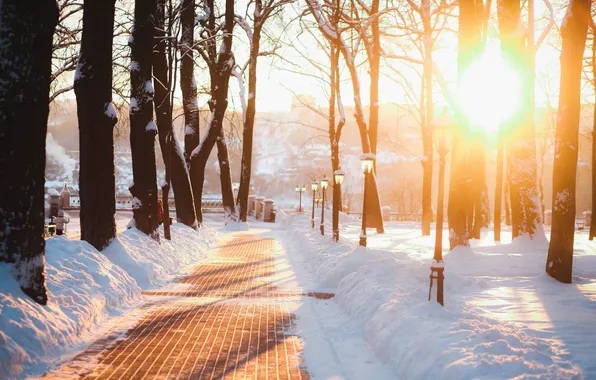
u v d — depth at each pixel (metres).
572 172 14.41
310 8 31.89
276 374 7.54
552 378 5.83
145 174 18.34
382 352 8.34
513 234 21.14
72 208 46.22
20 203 8.63
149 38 18.41
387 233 33.12
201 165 31.03
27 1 8.59
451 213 18.78
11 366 6.99
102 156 14.75
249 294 13.74
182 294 13.47
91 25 14.50
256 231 37.38
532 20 26.59
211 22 31.14
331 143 35.62
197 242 23.92
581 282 14.56
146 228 18.28
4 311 7.86
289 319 11.02
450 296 11.29
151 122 18.42
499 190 27.80
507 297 12.25
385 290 11.02
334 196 22.25
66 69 25.12
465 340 7.09
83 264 11.39
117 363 7.78
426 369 6.77
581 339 8.16
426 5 28.20
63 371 7.37
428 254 20.08
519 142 20.61
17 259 8.59
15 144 8.59
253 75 38.69
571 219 14.45
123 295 11.77
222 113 31.25
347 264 15.25
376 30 32.66
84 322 9.34
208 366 7.79
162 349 8.58
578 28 14.05
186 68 30.53
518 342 7.11
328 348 8.92
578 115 14.30
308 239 25.53
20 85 8.60
